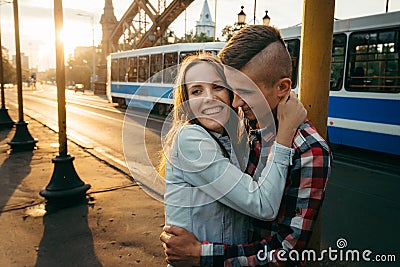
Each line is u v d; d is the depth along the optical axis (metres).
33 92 47.25
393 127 7.60
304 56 1.44
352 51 8.39
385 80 7.72
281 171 1.18
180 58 14.56
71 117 15.70
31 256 3.41
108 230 3.97
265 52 1.20
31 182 5.68
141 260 3.36
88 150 8.49
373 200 5.17
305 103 1.44
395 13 7.45
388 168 7.08
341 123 8.70
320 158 1.16
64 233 3.89
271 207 1.15
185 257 1.23
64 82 4.79
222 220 1.28
